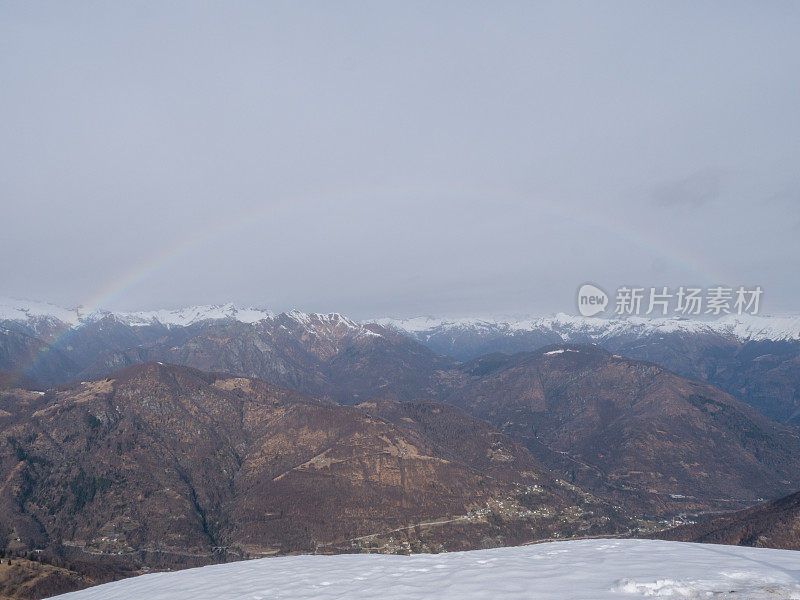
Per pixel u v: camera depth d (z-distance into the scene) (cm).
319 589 2642
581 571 2542
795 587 2142
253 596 2647
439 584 2475
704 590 2142
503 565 2817
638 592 2152
